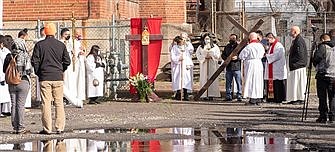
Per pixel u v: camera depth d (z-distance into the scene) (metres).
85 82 21.98
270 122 16.98
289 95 22.09
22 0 25.50
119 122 17.19
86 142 13.70
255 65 22.05
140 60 23.33
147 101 23.02
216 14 36.34
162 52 31.69
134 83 23.03
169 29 31.55
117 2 27.50
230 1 37.22
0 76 18.08
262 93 22.17
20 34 17.05
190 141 13.76
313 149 12.60
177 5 31.89
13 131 15.23
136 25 23.33
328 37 16.58
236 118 17.97
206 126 16.33
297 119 17.66
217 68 24.11
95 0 25.30
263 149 12.59
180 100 23.69
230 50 23.55
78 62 21.20
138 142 13.66
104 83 23.53
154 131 15.45
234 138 14.16
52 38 14.71
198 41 31.27
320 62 16.50
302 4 53.28
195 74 30.72
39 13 25.48
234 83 23.44
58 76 14.71
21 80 14.78
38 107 20.91
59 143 13.59
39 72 14.68
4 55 17.88
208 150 12.48
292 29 22.06
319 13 41.56
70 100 20.75
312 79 27.86
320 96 16.70
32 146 13.20
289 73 22.05
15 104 14.91
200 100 23.69
